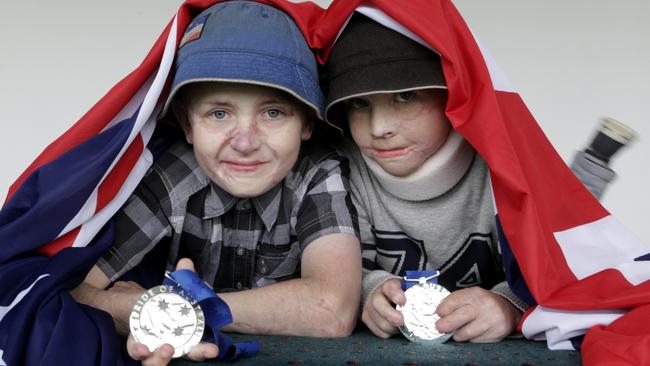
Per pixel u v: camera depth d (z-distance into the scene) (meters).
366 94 1.44
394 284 1.44
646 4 2.68
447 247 1.62
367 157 1.56
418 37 1.44
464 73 1.42
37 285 1.32
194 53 1.43
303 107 1.51
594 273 1.44
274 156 1.46
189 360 1.29
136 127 1.42
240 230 1.58
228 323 1.30
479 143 1.39
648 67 2.68
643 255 1.49
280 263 1.60
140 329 1.27
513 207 1.39
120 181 1.47
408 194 1.57
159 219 1.53
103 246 1.43
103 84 2.68
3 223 1.40
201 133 1.46
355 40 1.47
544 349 1.35
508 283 1.43
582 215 1.51
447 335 1.39
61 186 1.40
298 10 1.52
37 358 1.24
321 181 1.55
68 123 2.67
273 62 1.43
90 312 1.31
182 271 1.29
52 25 2.69
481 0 2.70
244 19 1.46
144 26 2.70
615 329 1.29
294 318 1.41
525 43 2.70
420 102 1.48
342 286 1.44
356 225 1.53
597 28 2.69
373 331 1.44
